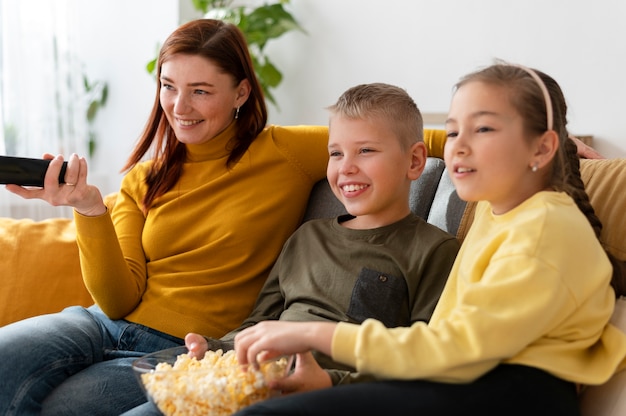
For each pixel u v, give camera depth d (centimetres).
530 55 304
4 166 135
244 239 158
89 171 329
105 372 136
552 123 110
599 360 105
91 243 149
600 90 290
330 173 144
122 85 336
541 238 100
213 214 162
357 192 140
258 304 152
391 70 341
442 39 326
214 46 162
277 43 373
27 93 297
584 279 101
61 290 170
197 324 151
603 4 287
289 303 143
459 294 110
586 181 141
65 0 307
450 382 96
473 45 318
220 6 355
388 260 137
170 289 155
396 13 337
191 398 98
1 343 133
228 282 155
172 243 162
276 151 167
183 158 170
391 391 94
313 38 363
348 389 94
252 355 103
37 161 139
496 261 101
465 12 319
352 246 141
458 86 113
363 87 146
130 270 156
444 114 311
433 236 137
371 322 101
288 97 373
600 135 291
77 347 141
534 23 303
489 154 107
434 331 97
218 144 168
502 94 107
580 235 103
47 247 172
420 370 95
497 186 109
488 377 98
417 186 163
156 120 172
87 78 332
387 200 141
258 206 161
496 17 311
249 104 170
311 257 146
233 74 165
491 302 97
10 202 288
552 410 98
